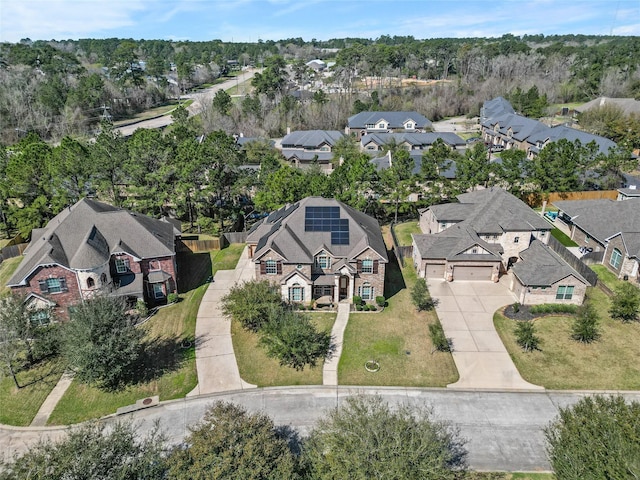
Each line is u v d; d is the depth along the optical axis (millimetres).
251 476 22141
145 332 38562
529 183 73375
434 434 24844
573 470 22562
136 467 23125
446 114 156875
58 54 194000
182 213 65688
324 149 110625
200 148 63438
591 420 23641
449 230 55312
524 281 45625
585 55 189125
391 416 25422
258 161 105062
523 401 34594
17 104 122688
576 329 40562
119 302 39500
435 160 70438
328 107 140000
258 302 42438
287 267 46062
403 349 40438
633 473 19812
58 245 44469
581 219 58531
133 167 62562
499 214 54281
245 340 41938
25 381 37281
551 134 98125
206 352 40406
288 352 37531
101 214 48375
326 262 46812
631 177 78750
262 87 153750
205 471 22469
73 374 36812
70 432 24859
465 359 39062
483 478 28312
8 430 32594
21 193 63000
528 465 29297
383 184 66562
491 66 190000
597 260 54375
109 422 33062
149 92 169625
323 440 24656
